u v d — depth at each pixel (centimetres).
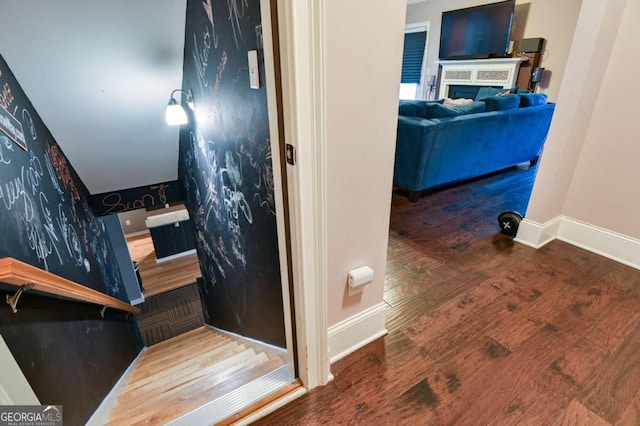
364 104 107
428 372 138
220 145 187
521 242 241
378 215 130
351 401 126
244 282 206
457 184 375
